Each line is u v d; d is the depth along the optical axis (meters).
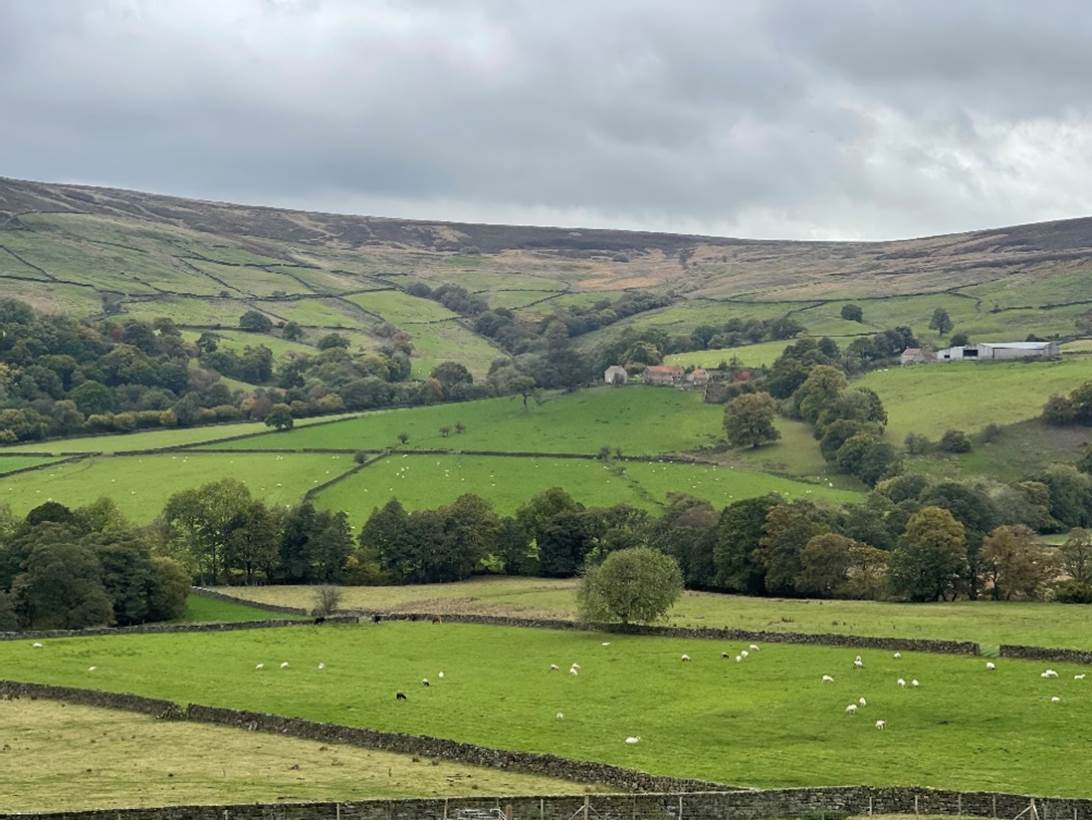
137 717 96.88
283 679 109.88
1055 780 74.94
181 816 66.00
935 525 160.00
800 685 102.56
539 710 96.38
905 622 132.38
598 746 84.88
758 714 93.44
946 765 78.69
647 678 107.75
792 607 150.88
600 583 133.00
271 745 87.06
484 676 110.50
